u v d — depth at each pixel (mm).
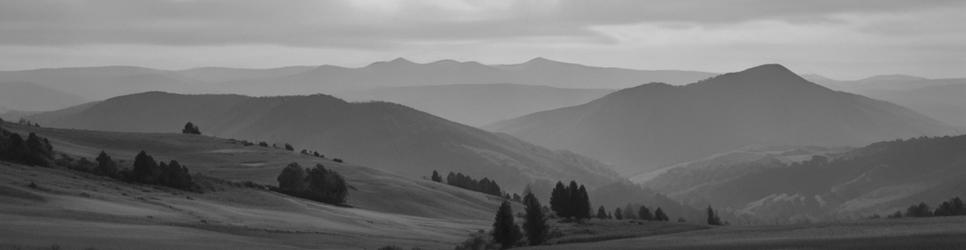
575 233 101000
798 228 92125
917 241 63219
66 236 60688
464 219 166625
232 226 83812
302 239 79250
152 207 94062
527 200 93438
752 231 91625
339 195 158000
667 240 82250
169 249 58219
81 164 128625
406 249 77438
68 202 85312
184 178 124750
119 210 85812
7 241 54344
